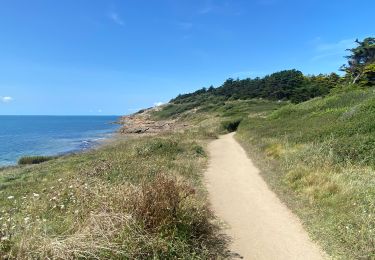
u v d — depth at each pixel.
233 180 13.62
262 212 9.52
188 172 14.35
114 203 6.81
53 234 5.77
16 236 5.49
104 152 24.14
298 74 100.38
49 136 74.12
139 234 5.91
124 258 5.38
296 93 74.06
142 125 85.62
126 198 6.87
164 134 40.44
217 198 11.07
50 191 10.46
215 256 6.75
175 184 8.04
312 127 22.78
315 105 37.78
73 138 67.31
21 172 19.08
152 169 13.83
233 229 8.27
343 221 7.79
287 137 20.02
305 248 7.15
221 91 116.00
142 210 6.57
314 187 10.33
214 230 8.10
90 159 20.73
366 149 12.85
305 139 17.94
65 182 11.66
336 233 7.47
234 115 63.53
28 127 119.81
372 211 7.80
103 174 13.11
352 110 22.61
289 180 11.87
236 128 45.16
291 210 9.55
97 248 5.22
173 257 6.00
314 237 7.62
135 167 14.28
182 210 7.22
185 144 23.45
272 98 91.69
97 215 6.04
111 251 5.30
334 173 11.23
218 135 37.19
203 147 23.97
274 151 17.33
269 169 14.73
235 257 6.78
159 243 5.96
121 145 29.30
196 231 7.40
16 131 94.81
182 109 106.00
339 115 24.73
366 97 33.03
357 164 11.95
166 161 16.55
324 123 23.28
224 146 25.83
